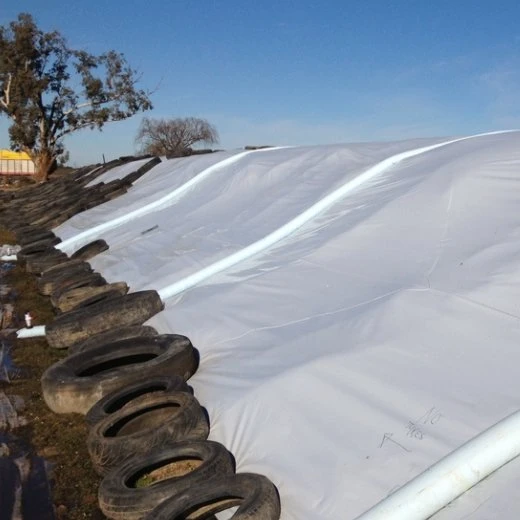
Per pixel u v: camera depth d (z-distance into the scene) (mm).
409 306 5738
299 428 4766
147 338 7117
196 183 16891
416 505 3553
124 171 25891
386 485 4020
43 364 8656
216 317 7426
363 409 4688
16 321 11195
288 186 12359
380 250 7434
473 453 3709
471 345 5035
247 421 5133
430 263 6562
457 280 5957
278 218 10617
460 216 7285
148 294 8656
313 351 5668
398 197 8453
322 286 7203
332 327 6000
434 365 4930
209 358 6703
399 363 5059
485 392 4504
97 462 5254
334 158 12828
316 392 5020
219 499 4398
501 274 5762
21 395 7602
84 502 5223
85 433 6293
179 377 6227
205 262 9711
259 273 8398
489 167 7883
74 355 7113
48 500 5309
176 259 10734
